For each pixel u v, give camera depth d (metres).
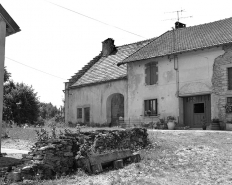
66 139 8.72
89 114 29.28
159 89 23.66
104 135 10.12
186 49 21.88
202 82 21.45
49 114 68.25
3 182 7.11
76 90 30.88
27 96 35.38
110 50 32.53
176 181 8.02
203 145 12.28
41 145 8.43
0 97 10.23
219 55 20.81
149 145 12.29
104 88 27.91
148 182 7.83
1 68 10.39
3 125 16.94
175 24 28.73
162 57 23.59
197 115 22.11
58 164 8.24
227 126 19.75
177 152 11.23
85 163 8.53
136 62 25.30
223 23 23.88
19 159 9.06
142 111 24.50
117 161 9.20
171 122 22.05
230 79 20.44
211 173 8.71
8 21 10.84
